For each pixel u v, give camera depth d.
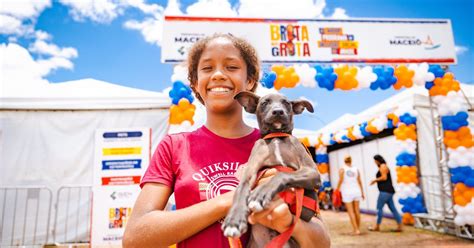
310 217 1.48
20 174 6.90
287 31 6.34
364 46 6.54
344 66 6.20
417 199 8.70
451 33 6.84
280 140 1.63
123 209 5.77
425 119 9.09
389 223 9.24
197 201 1.52
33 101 7.05
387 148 10.39
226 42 1.82
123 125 7.05
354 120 11.91
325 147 14.71
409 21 6.73
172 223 1.35
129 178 5.84
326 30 6.46
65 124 7.11
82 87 9.40
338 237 7.41
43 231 6.84
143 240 1.37
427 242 6.66
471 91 9.23
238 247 1.34
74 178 7.04
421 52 6.67
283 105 1.79
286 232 1.29
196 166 1.61
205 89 1.79
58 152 7.03
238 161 1.65
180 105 5.80
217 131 1.81
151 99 7.07
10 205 6.77
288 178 1.33
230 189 1.54
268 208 1.25
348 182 7.79
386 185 8.01
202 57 1.80
